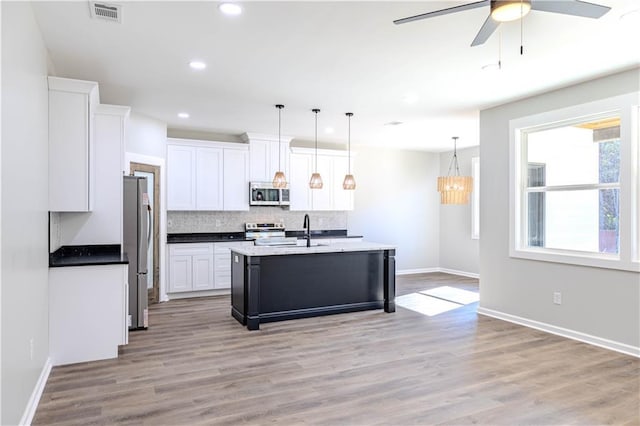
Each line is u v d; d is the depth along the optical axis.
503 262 5.00
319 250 4.85
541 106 4.56
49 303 3.39
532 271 4.66
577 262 4.19
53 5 2.61
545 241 4.68
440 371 3.34
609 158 4.07
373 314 5.23
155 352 3.77
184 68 3.75
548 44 3.21
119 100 4.82
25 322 2.46
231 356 3.67
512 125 4.89
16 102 2.25
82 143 3.51
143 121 5.57
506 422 2.54
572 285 4.26
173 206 6.21
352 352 3.79
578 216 4.34
